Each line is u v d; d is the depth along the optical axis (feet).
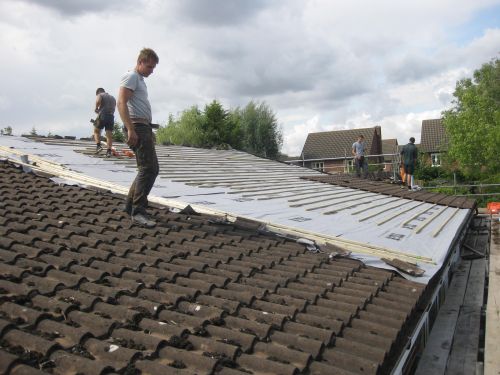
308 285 13.91
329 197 34.14
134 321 10.11
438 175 104.94
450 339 16.17
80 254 13.55
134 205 17.56
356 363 9.40
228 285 13.02
